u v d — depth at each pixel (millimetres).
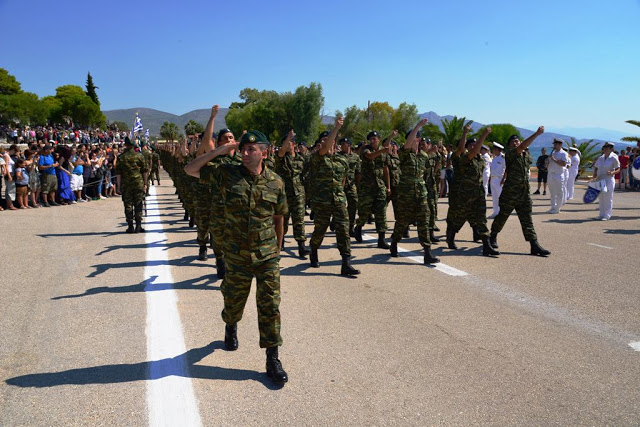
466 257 7570
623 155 20328
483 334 4406
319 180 6516
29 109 62094
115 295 5414
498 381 3512
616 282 6082
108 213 12445
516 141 7648
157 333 4324
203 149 4754
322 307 5109
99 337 4215
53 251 7637
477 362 3824
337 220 6438
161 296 5398
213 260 7250
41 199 13875
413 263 7176
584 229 10180
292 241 9062
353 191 9219
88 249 7898
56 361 3736
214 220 5711
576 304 5250
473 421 2988
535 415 3064
